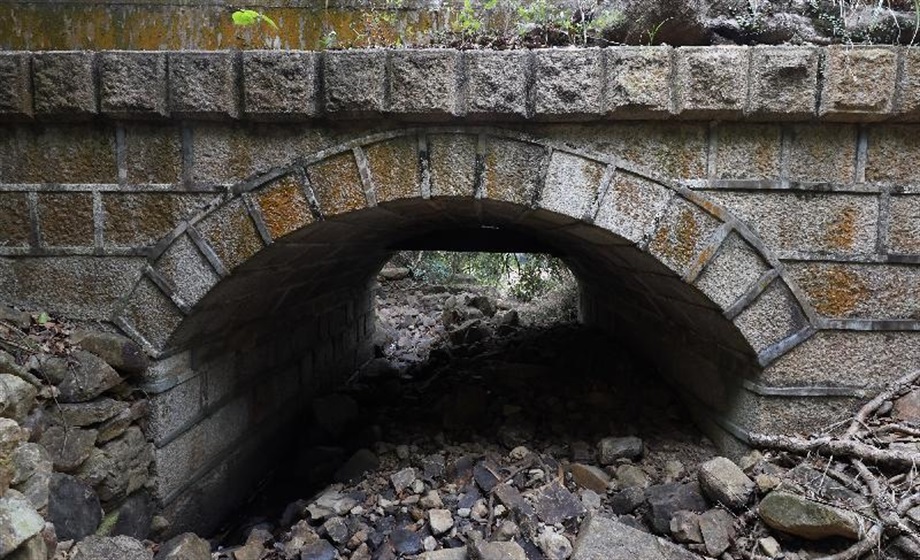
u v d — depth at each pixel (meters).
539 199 2.90
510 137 2.88
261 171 2.94
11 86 2.87
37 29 3.37
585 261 4.80
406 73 2.77
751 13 3.08
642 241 2.92
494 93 2.77
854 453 2.81
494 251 5.62
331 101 2.79
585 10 3.18
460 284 9.95
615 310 5.21
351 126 2.91
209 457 3.61
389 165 2.91
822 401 3.03
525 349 5.39
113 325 3.04
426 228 4.89
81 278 3.04
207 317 3.26
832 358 3.00
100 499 2.78
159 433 3.08
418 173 2.91
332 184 2.93
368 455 3.92
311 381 5.30
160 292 3.02
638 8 2.99
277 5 3.34
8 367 2.55
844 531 2.56
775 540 2.73
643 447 3.56
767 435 3.04
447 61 2.77
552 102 2.77
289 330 4.79
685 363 3.94
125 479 2.87
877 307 2.96
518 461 3.63
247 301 3.63
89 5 3.35
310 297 4.91
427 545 2.97
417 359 6.73
